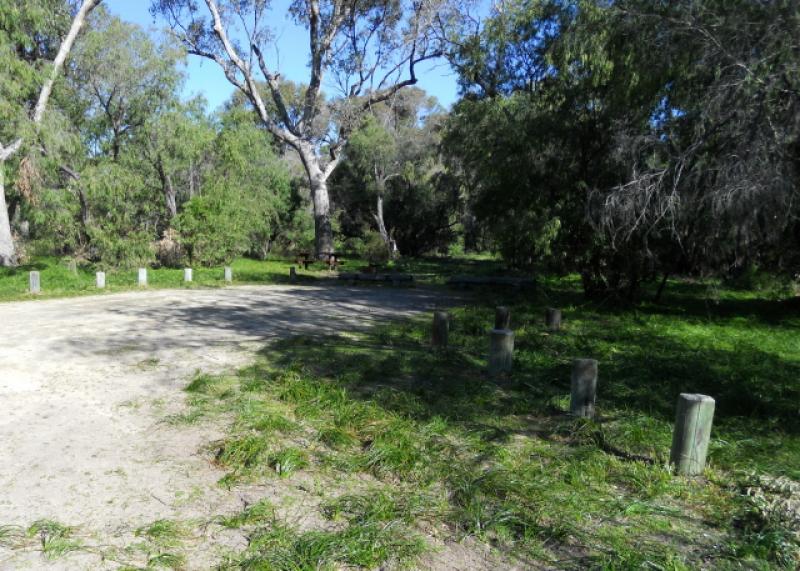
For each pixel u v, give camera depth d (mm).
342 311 13992
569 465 4988
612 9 11461
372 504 4234
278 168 38344
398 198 47844
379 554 3705
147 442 5379
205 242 24797
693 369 8516
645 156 12203
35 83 20672
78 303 14453
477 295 18266
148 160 25469
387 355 8820
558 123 14469
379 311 14133
